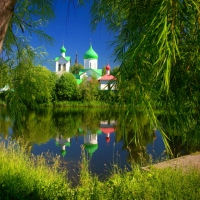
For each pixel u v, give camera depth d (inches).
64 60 1983.3
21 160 185.9
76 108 1263.5
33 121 700.7
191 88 31.2
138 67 25.3
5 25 41.5
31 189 131.0
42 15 70.4
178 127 32.3
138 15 30.6
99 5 49.0
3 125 487.5
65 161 298.8
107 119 804.0
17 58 79.0
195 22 26.3
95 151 366.6
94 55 1905.8
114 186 135.3
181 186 130.5
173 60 28.4
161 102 32.0
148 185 136.6
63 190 131.7
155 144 339.6
